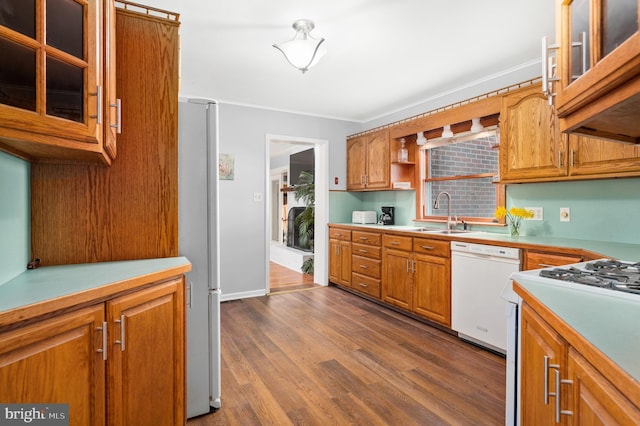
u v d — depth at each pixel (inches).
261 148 173.2
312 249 247.0
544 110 101.0
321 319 135.3
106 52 52.5
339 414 73.9
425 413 74.0
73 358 40.9
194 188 75.4
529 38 102.0
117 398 47.4
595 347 27.0
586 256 80.0
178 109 73.2
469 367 95.1
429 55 113.2
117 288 47.1
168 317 59.5
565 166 95.9
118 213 67.3
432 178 159.0
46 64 42.6
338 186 195.0
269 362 98.3
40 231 61.7
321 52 94.7
